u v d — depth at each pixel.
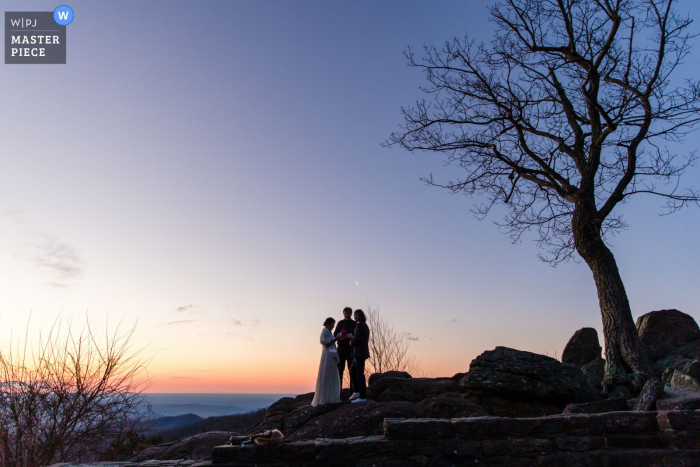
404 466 5.57
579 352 13.35
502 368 9.42
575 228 11.47
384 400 9.80
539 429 5.79
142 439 9.53
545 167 12.45
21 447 7.57
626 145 11.66
